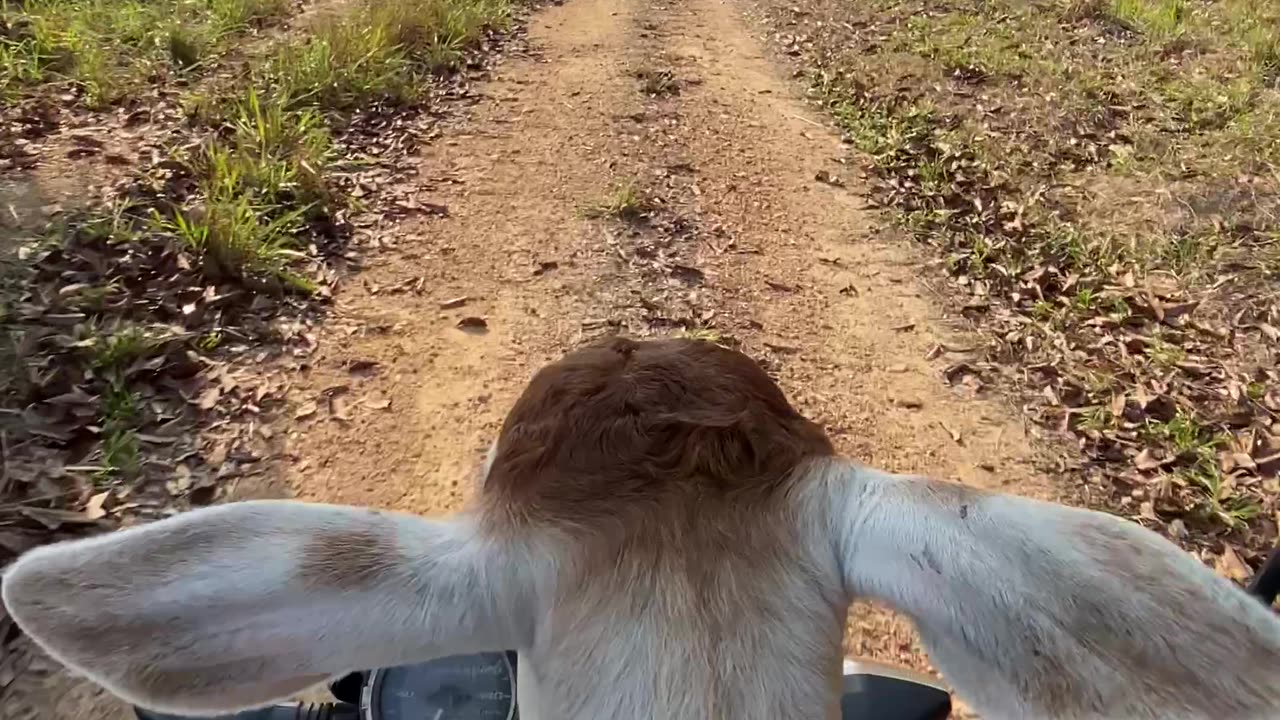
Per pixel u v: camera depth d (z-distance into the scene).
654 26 2.85
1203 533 1.22
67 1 2.31
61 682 0.93
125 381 1.27
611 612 0.35
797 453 0.39
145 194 1.64
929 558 0.35
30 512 1.07
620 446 0.38
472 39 2.55
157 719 0.63
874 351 1.53
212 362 1.34
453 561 0.36
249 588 0.34
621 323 1.55
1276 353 1.53
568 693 0.34
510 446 0.40
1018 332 1.57
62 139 1.78
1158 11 3.00
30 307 1.34
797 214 1.88
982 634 0.34
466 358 1.44
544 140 2.08
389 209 1.77
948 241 1.81
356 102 2.11
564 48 2.62
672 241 1.77
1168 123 2.27
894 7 3.04
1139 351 1.53
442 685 0.65
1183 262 1.74
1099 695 0.32
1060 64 2.56
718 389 0.40
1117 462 1.33
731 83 2.46
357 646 0.34
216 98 1.96
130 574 0.33
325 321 1.47
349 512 0.37
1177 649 0.32
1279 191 1.98
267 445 1.24
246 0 2.46
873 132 2.20
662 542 0.36
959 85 2.44
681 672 0.34
